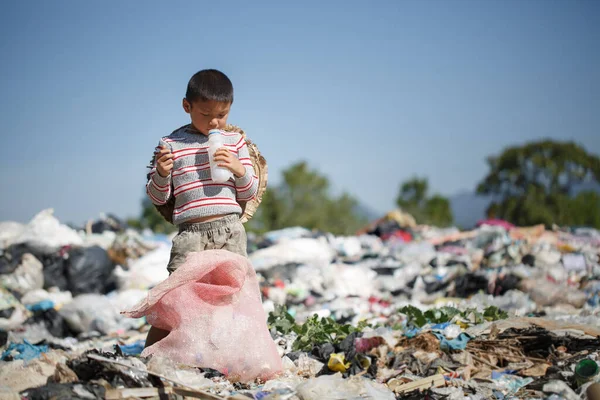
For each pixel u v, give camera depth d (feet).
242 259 18.53
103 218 57.72
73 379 15.94
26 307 37.29
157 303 18.28
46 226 44.29
